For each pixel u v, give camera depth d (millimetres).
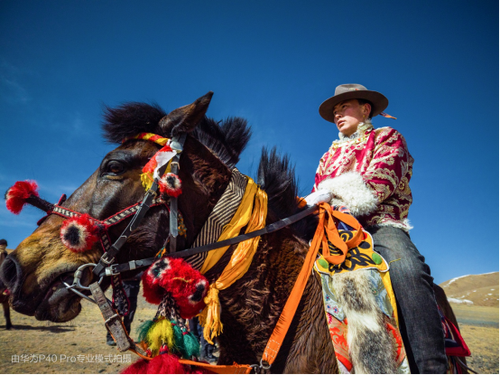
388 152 2023
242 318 1529
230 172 1701
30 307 1346
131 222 1439
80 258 1407
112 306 1409
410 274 1681
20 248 1390
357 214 1844
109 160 1529
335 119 2484
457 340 1961
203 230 1562
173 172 1502
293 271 1639
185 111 1549
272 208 1808
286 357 1506
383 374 1371
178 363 1259
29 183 1501
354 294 1500
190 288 1373
